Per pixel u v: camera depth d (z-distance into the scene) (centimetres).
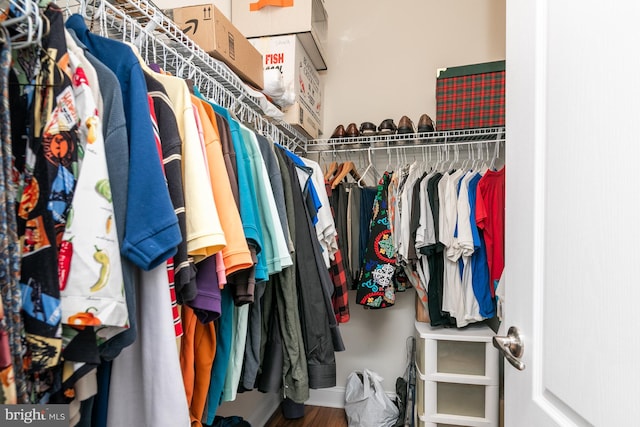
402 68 239
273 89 159
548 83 59
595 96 48
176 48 109
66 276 45
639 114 41
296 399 112
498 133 201
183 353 74
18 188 45
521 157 67
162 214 54
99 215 48
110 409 60
